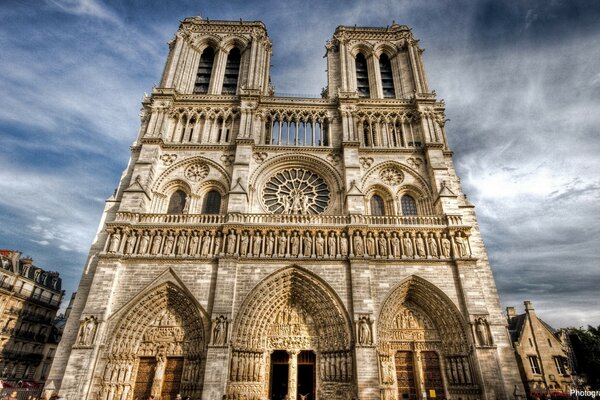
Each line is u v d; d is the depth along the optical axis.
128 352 35.97
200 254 39.22
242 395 33.91
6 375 58.22
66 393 32.31
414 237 40.84
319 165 48.19
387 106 52.88
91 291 36.66
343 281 38.12
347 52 59.19
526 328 57.50
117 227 39.75
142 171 44.75
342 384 34.59
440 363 37.25
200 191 46.09
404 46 60.88
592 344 49.06
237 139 47.19
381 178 47.59
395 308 38.97
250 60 56.94
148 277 38.09
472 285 37.91
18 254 63.28
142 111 53.00
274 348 37.50
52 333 69.31
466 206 45.28
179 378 35.94
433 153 47.59
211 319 35.53
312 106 52.56
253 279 37.91
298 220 41.88
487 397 33.19
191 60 58.56
